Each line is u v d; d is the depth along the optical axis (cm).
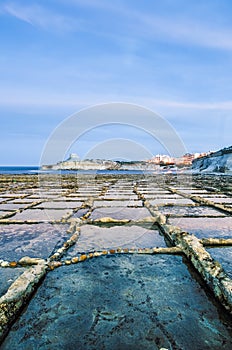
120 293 264
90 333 206
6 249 398
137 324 217
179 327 212
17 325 217
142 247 406
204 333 205
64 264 334
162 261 346
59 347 192
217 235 466
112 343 195
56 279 295
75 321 221
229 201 873
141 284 283
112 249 389
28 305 245
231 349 188
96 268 324
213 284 265
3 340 199
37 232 491
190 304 245
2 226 538
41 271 301
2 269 321
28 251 389
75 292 267
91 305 244
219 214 653
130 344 194
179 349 188
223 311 234
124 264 336
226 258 354
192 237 404
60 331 209
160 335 203
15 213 679
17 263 334
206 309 238
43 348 191
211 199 927
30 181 1962
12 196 1047
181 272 313
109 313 231
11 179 2139
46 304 246
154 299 254
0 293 262
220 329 210
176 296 259
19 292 245
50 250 394
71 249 395
